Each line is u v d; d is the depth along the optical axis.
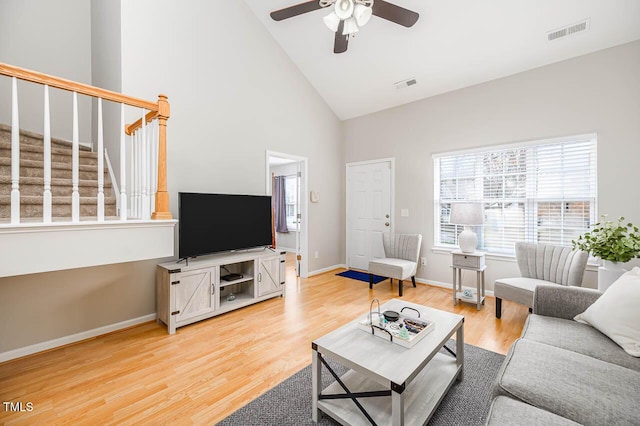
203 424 1.54
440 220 4.16
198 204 3.02
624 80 2.82
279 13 2.58
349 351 1.51
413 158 4.36
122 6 2.77
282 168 7.15
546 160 3.29
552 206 3.25
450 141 3.98
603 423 1.02
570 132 3.10
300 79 4.52
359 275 4.78
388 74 4.02
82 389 1.83
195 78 3.25
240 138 3.69
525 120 3.38
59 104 3.50
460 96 3.89
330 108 5.09
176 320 2.67
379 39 3.55
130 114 2.83
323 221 4.99
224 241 3.27
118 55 2.81
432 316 1.96
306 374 1.99
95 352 2.29
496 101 3.59
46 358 2.20
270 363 2.13
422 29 3.27
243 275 3.45
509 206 3.54
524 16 2.85
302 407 1.67
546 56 3.16
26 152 2.69
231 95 3.59
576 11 2.68
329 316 3.04
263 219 3.74
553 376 1.25
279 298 3.63
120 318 2.72
